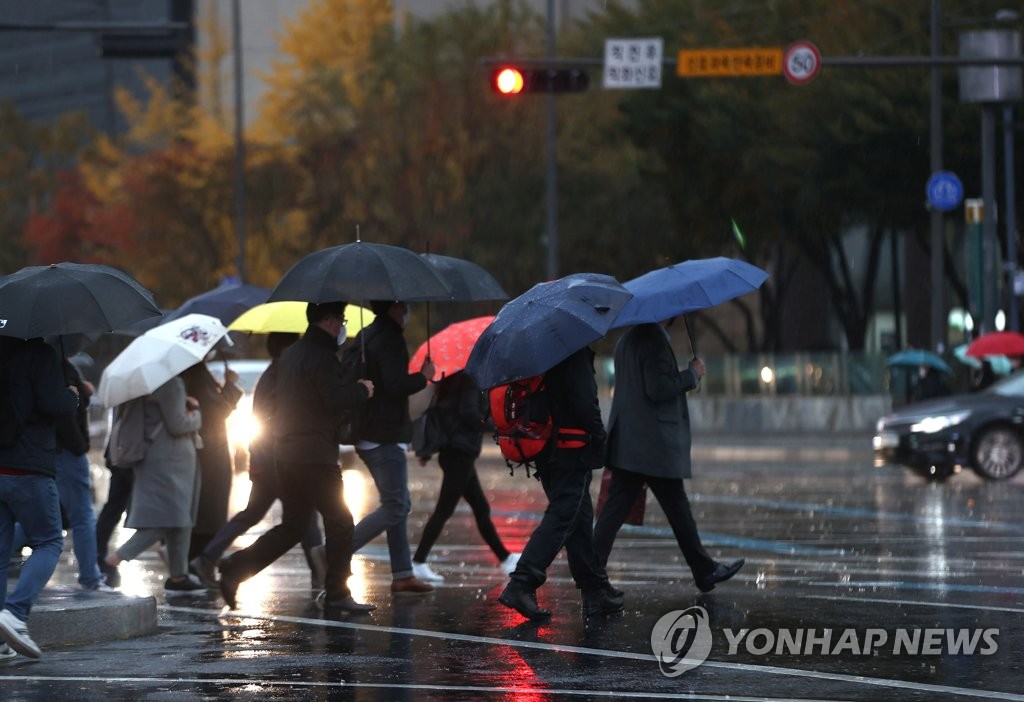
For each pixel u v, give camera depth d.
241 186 151.88
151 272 169.12
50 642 31.23
